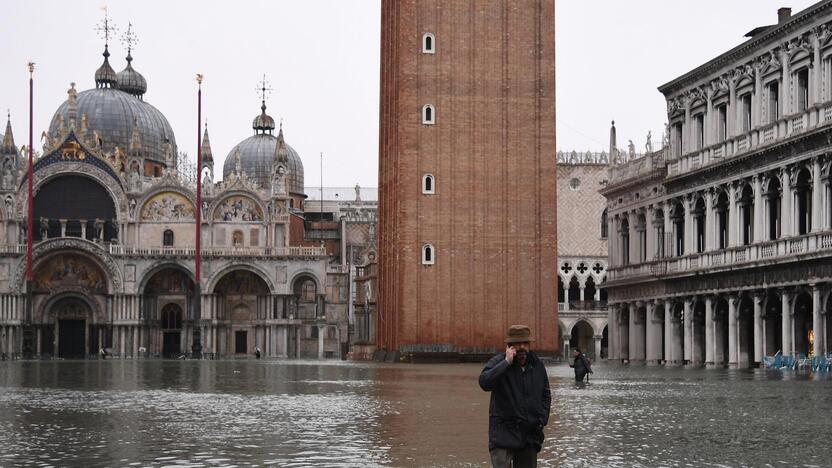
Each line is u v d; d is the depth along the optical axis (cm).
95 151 15950
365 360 12669
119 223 15838
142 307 15712
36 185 15825
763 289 7812
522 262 9975
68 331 15812
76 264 15738
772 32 7731
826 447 2570
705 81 8950
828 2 6969
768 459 2364
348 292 16862
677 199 9488
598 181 15288
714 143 8788
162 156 18100
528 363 1706
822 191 7100
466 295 9900
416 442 2691
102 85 18600
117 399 4359
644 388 5019
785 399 4144
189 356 15388
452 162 9931
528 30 10056
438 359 9831
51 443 2702
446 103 9944
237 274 16050
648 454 2448
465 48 9988
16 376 7038
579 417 3356
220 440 2748
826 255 6888
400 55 9962
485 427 3062
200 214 15062
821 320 7056
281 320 15862
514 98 10019
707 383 5500
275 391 4919
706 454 2448
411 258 9850
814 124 7188
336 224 18988
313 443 2677
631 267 10469
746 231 8300
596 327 15038
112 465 2302
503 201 9975
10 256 15425
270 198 16050
